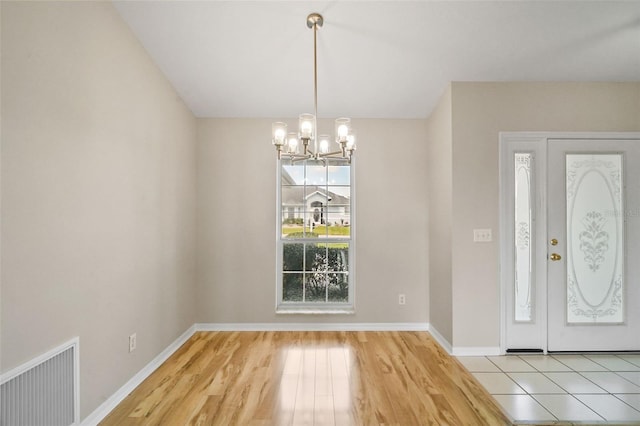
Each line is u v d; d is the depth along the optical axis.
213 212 3.97
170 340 3.19
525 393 2.45
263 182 4.00
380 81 3.27
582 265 3.26
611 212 3.27
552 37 2.63
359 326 3.96
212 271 3.96
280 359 3.06
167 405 2.27
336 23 2.48
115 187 2.28
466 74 3.14
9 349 1.48
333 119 4.07
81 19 1.93
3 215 1.45
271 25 2.50
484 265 3.21
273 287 3.97
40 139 1.64
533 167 3.26
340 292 4.10
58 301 1.75
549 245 3.25
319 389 2.50
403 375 2.74
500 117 3.25
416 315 3.97
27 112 1.57
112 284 2.24
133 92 2.52
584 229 3.27
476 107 3.25
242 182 4.00
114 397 2.25
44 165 1.67
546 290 3.22
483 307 3.20
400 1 2.28
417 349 3.33
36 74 1.62
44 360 1.65
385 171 4.02
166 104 3.13
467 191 3.23
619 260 3.27
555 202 3.26
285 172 4.13
